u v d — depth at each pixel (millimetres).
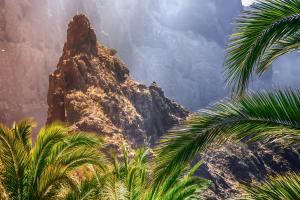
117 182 10375
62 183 13844
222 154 75750
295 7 6043
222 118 5820
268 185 5559
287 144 5676
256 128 5738
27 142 16141
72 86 61094
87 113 53406
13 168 13367
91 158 15086
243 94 6012
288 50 6957
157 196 13508
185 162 5805
